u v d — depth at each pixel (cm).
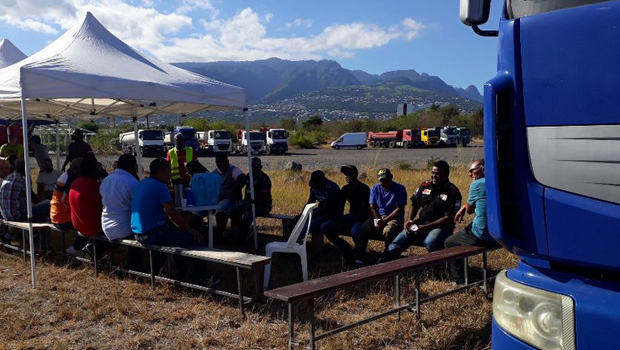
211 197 740
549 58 248
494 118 263
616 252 225
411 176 1844
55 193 732
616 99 225
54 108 1009
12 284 641
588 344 231
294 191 1445
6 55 1252
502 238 262
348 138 5447
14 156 928
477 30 323
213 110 965
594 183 232
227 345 464
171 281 600
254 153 4559
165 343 473
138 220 616
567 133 241
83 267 709
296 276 677
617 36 226
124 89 665
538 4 260
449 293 546
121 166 665
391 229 684
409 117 7506
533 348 251
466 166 1962
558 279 251
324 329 495
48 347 464
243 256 540
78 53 707
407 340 473
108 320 520
